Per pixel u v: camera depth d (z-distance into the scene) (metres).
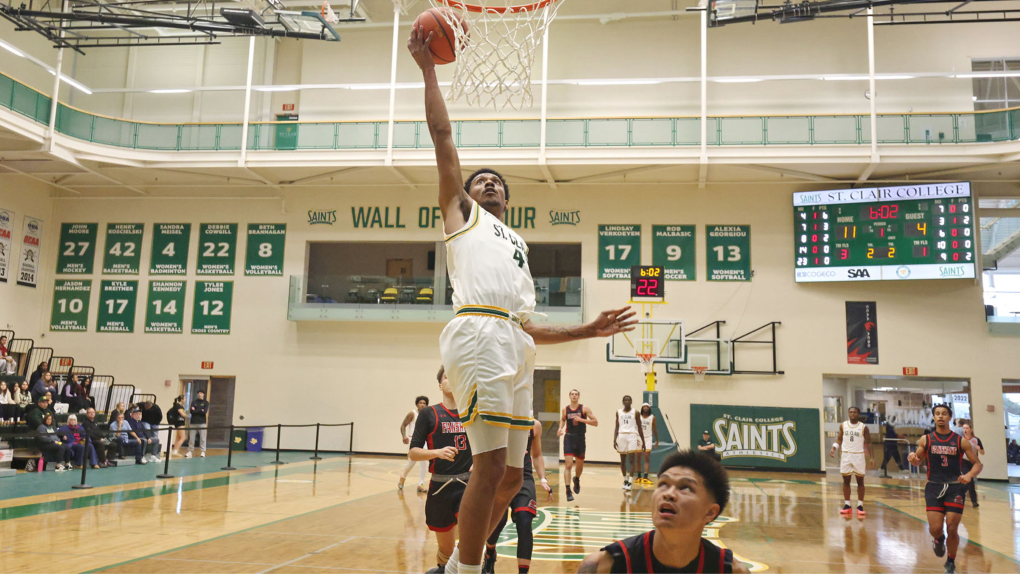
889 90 19.61
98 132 19.33
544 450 20.34
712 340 19.55
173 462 16.50
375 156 19.36
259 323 21.30
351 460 18.44
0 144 18.19
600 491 13.13
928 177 19.11
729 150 18.27
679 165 18.53
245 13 16.16
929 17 19.66
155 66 22.45
